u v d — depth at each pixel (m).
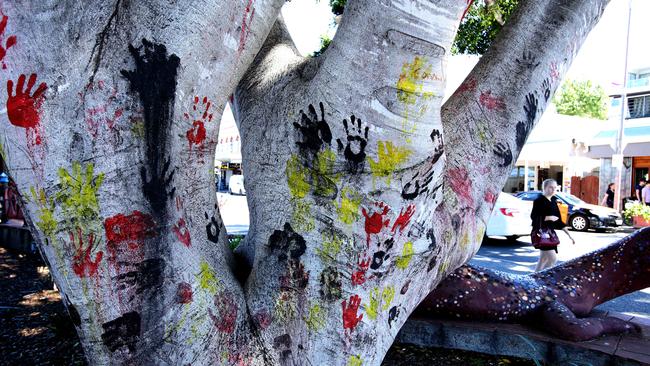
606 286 4.27
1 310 4.70
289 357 1.82
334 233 1.75
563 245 10.64
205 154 1.78
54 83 1.35
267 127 1.92
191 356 1.63
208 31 1.53
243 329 1.81
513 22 2.50
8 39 1.33
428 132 1.67
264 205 1.91
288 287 1.84
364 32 1.57
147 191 1.50
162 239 1.56
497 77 2.35
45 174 1.39
